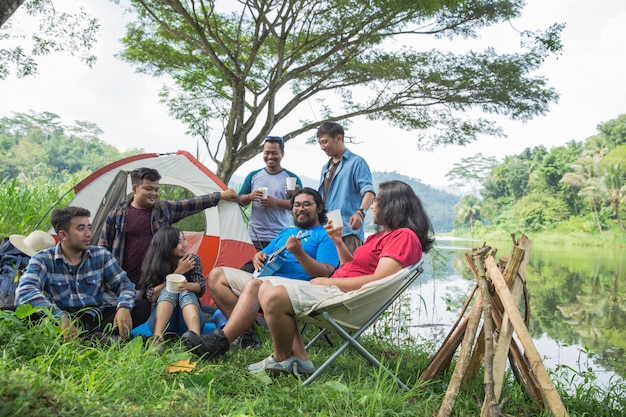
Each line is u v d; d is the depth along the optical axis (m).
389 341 4.83
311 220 3.99
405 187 3.38
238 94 11.25
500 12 10.92
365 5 10.38
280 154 5.35
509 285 2.92
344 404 2.74
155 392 2.55
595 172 62.12
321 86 12.85
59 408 2.01
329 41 11.86
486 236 74.31
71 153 92.12
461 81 11.94
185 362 2.98
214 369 3.03
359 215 4.52
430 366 3.23
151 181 4.50
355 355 3.93
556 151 70.81
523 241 2.98
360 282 3.15
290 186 5.19
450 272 14.34
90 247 3.73
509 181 77.56
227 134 11.57
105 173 5.59
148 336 3.66
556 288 13.86
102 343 3.32
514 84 11.77
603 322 8.41
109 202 5.25
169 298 3.69
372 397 2.73
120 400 2.35
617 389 3.63
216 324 3.98
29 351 2.74
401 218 3.30
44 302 3.32
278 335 3.11
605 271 20.97
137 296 3.95
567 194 65.12
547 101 12.12
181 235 3.98
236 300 3.87
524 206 67.75
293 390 2.87
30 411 1.91
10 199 9.11
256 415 2.46
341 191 4.83
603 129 71.94
